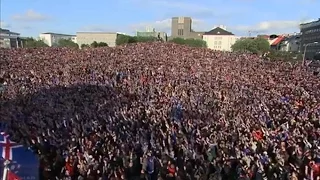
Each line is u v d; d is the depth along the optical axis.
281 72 73.38
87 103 43.06
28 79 57.75
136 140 28.02
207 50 103.06
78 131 30.78
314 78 66.00
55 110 38.88
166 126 32.38
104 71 65.38
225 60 86.69
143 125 33.47
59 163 23.38
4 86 51.94
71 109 39.62
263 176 21.86
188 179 21.91
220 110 40.88
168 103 43.53
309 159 23.55
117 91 50.75
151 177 23.05
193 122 34.62
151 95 48.41
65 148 25.55
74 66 71.06
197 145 27.11
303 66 85.12
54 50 100.75
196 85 55.50
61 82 55.88
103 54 91.06
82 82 56.25
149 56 87.62
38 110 38.78
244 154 24.80
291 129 32.03
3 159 17.67
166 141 28.31
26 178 18.02
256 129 31.95
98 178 21.22
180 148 26.39
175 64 76.12
